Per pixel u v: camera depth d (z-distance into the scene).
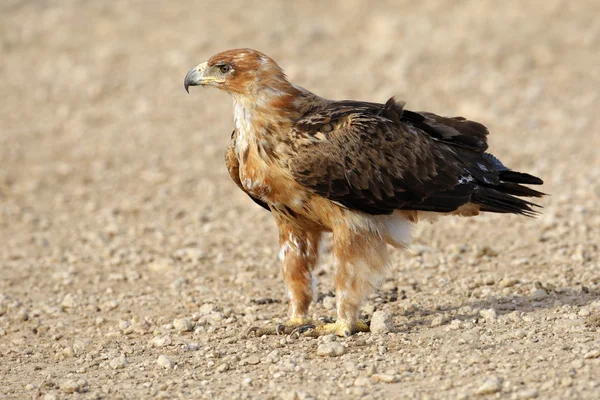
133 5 38.59
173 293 14.16
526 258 14.47
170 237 17.61
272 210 11.77
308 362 10.45
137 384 10.20
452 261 14.65
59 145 24.88
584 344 10.08
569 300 12.06
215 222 18.50
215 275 15.00
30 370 11.05
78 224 18.98
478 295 12.73
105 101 28.59
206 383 10.04
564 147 22.39
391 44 32.03
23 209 20.11
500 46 31.61
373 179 11.18
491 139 23.42
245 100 11.18
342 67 30.19
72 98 28.97
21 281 15.33
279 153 11.12
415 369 9.91
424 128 11.80
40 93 29.38
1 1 39.00
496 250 15.10
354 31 34.59
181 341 11.73
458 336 10.84
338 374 9.95
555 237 15.57
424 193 11.40
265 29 34.34
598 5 36.44
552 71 29.58
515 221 16.73
